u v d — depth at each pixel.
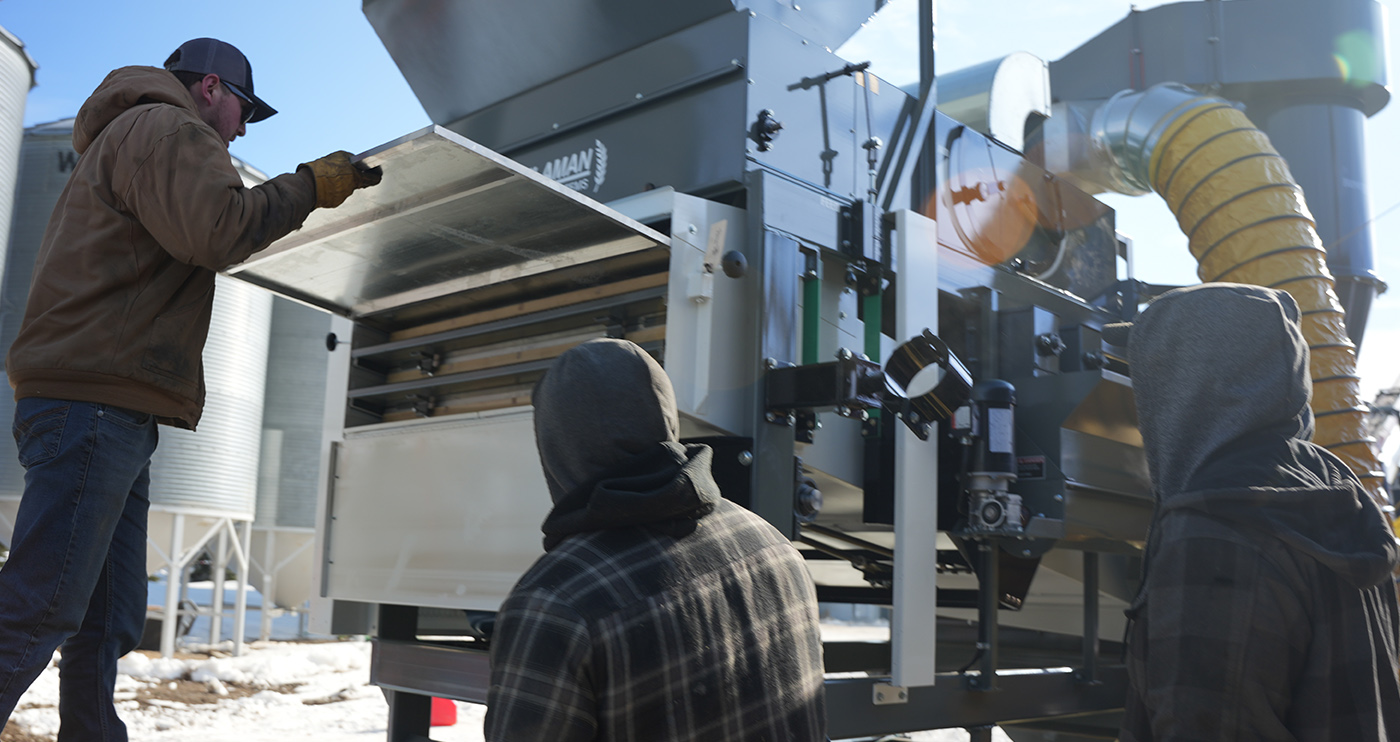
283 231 1.77
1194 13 7.21
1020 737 3.71
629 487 1.15
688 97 2.87
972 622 4.16
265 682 7.36
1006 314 3.21
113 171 1.69
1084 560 3.33
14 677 1.57
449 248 2.52
